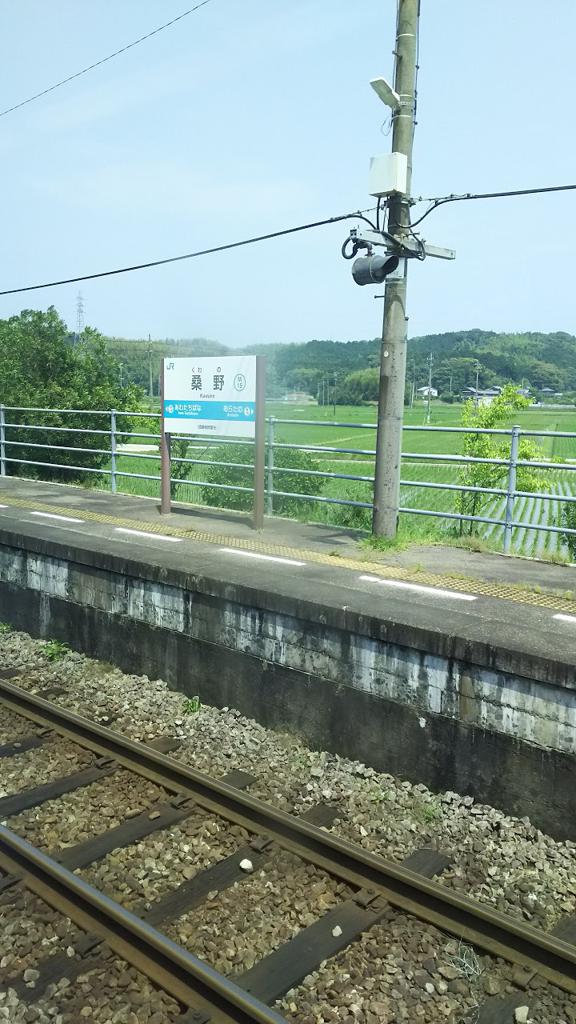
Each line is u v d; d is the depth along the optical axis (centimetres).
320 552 902
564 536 1166
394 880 465
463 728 568
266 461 1212
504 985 397
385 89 821
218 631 728
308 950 415
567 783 520
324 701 650
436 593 725
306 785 593
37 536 930
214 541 955
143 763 617
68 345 2000
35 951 414
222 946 420
